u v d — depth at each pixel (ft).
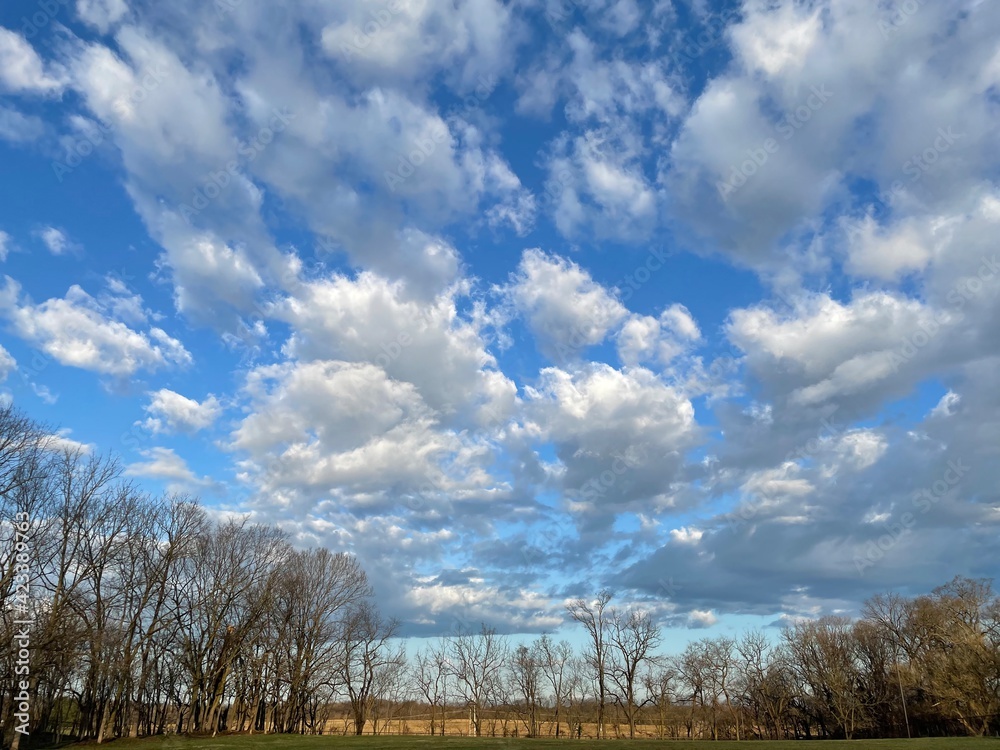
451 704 403.95
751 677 365.20
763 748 162.61
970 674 274.16
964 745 161.99
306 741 196.95
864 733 336.49
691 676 365.20
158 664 250.16
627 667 349.20
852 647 353.72
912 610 331.77
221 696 245.86
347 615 314.55
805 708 355.15
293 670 290.56
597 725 369.09
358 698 318.65
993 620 288.51
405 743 185.26
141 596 217.56
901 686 315.17
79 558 199.93
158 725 271.90
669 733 384.68
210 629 245.24
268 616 272.10
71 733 227.61
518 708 381.60
